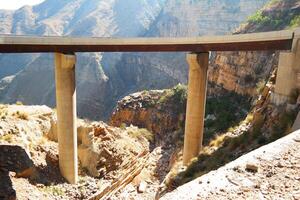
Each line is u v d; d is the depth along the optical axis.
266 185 8.33
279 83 25.06
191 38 34.97
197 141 36.94
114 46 35.25
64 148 34.28
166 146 67.38
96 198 32.25
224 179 8.63
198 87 35.94
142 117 91.38
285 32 28.12
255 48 31.58
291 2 81.81
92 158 39.03
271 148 10.78
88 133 40.41
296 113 21.55
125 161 41.38
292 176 8.84
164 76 192.00
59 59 33.12
